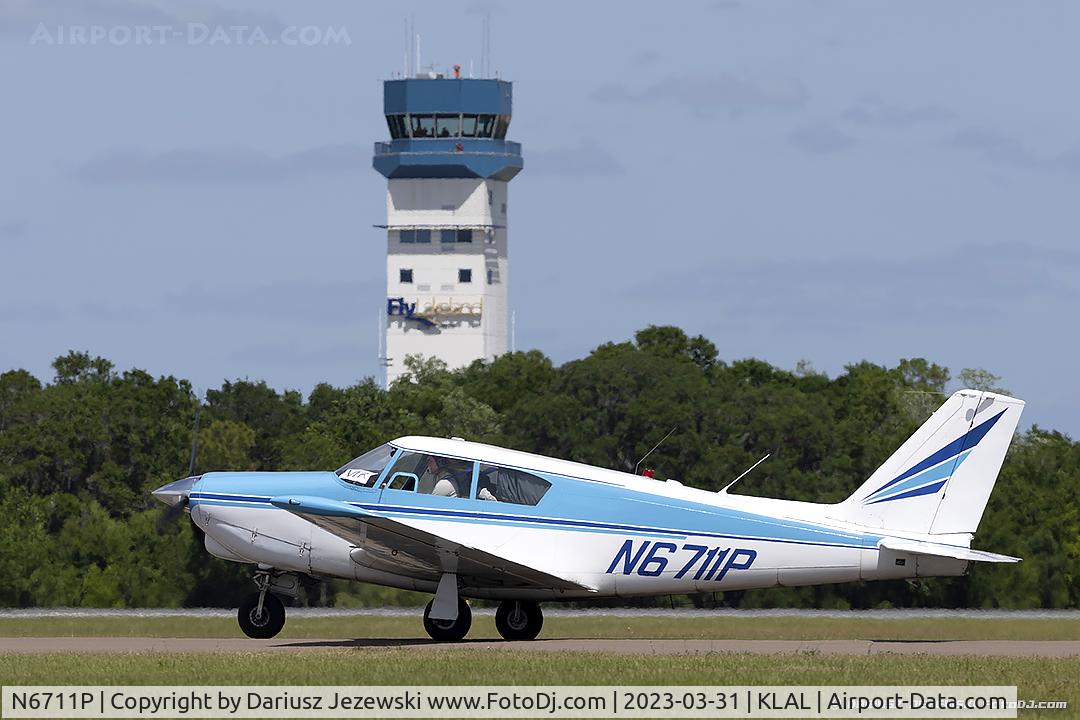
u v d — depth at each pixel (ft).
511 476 244.22
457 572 245.24
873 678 200.03
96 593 484.74
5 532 520.42
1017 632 303.68
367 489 244.63
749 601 436.35
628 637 290.76
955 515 248.73
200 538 258.98
